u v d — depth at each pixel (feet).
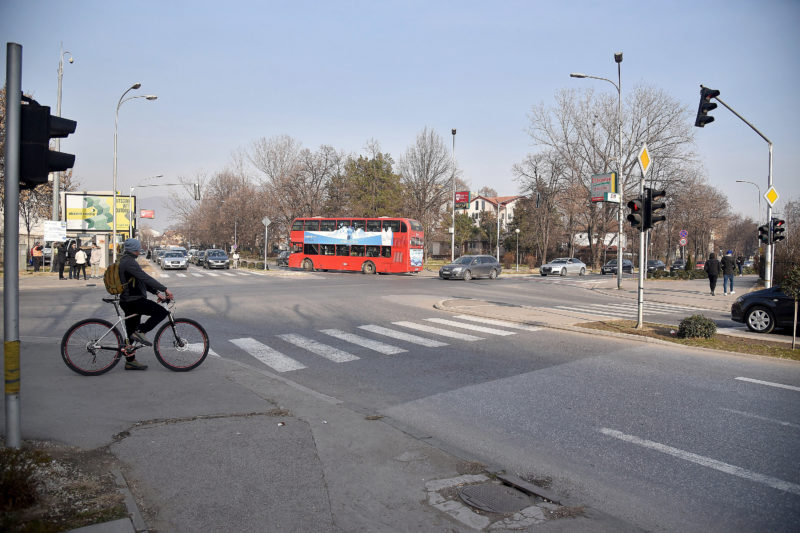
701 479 14.52
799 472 15.02
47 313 45.73
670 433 18.15
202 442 16.11
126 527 10.76
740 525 12.05
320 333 38.42
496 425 18.88
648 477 14.64
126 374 24.36
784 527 11.97
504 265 221.66
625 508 12.84
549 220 189.98
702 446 16.96
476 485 13.98
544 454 16.26
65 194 133.28
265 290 73.41
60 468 13.47
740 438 17.67
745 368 28.43
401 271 116.98
